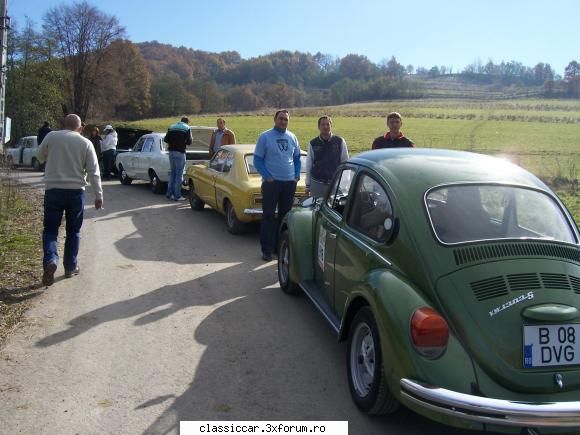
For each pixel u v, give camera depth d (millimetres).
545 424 2771
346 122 68562
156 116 90250
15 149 22156
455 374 2914
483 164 4230
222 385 3938
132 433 3309
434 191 3713
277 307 5598
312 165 7520
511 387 2932
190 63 123875
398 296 3207
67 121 6195
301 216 5637
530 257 3312
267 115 81188
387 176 3971
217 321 5168
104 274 6582
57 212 6020
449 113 83875
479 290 3111
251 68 140625
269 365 4273
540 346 2988
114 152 17109
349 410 3654
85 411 3537
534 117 74875
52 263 5754
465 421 2840
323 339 4809
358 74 160875
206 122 65188
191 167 11133
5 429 3309
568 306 3080
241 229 8883
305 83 161750
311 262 5406
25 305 5410
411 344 3025
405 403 3018
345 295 4258
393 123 7375
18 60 41750
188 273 6742
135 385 3898
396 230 3580
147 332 4855
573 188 15758
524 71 179125
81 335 4742
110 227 9453
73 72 60438
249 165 8906
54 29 58344
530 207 3787
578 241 3664
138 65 77688
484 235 3490
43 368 4113
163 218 10367
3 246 7527
